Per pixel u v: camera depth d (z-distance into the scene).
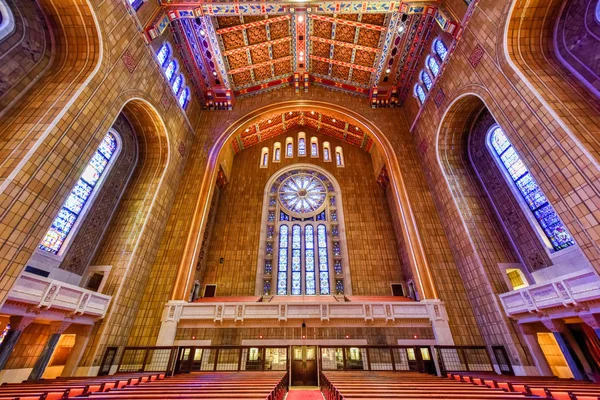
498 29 10.67
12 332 7.96
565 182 8.14
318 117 23.50
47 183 8.05
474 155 14.90
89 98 9.52
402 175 17.06
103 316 10.96
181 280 13.72
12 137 7.95
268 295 16.64
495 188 13.60
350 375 8.77
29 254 7.54
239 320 12.89
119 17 11.23
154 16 13.64
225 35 17.02
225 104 20.48
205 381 6.76
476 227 13.16
